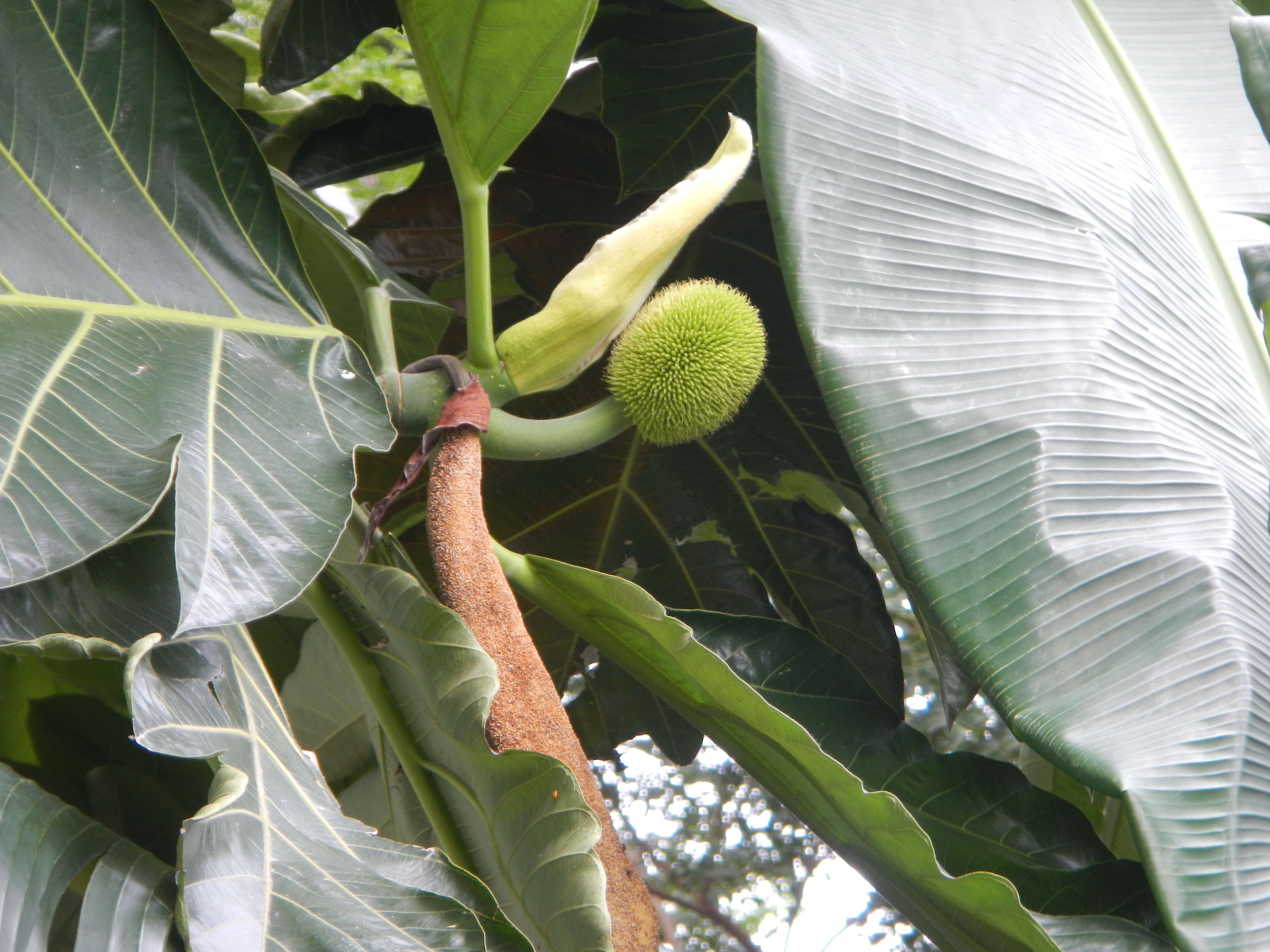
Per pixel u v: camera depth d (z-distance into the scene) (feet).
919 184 4.25
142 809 3.86
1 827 3.61
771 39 4.27
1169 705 3.92
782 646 4.61
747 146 4.39
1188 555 4.05
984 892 3.93
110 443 3.76
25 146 3.97
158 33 4.09
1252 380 4.44
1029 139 4.44
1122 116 4.68
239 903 3.64
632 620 4.17
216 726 3.81
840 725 4.54
